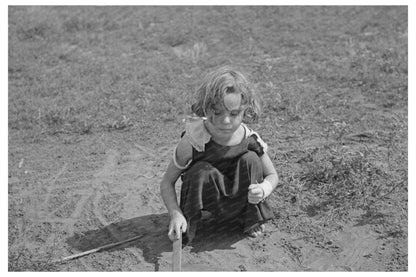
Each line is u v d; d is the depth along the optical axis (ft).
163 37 15.62
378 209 8.19
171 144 10.32
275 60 13.48
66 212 8.68
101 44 15.42
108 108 11.68
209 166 7.53
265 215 7.77
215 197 7.55
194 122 7.65
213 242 7.80
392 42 13.84
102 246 7.92
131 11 17.75
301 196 8.41
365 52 13.42
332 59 13.24
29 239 8.18
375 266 7.36
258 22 16.10
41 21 16.87
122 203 8.77
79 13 17.63
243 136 7.70
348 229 7.91
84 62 14.25
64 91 12.62
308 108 10.99
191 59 13.96
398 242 7.68
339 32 14.94
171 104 11.60
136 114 11.37
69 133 10.96
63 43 15.65
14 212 8.74
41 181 9.48
